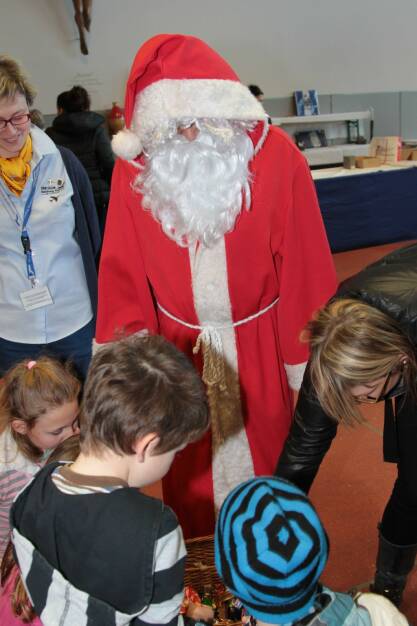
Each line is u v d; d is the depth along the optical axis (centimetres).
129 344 88
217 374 132
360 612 80
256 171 123
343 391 88
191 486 145
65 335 172
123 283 141
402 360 90
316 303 132
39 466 126
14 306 167
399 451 117
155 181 121
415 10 649
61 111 339
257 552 65
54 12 495
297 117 574
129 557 75
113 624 74
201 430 88
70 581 77
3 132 146
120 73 531
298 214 127
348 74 635
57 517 79
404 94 672
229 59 578
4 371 176
